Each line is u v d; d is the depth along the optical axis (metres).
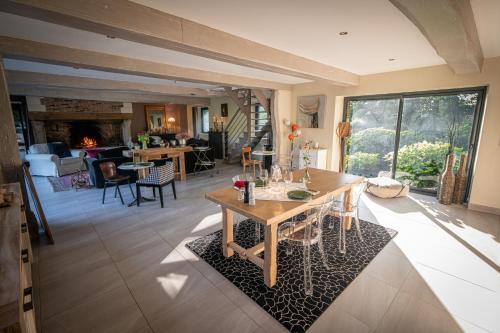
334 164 6.32
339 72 4.72
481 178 4.14
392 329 1.89
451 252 2.93
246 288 2.34
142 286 2.39
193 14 2.28
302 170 3.91
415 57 3.86
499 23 2.54
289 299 2.20
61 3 1.71
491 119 3.98
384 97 5.47
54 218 4.02
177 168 6.91
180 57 3.87
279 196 2.62
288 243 3.05
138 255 2.92
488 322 1.94
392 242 3.17
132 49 3.41
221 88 7.91
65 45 3.20
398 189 4.82
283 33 2.78
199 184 6.12
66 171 7.02
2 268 1.13
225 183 6.20
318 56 3.79
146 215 4.14
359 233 3.21
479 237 3.28
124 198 5.06
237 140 10.02
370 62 4.21
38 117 8.34
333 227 3.57
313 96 6.38
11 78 4.61
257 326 1.93
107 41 3.05
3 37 2.80
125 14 2.00
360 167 6.16
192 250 3.00
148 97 9.22
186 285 2.40
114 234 3.46
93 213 4.23
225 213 2.75
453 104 4.64
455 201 4.52
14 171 3.04
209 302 2.18
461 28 2.06
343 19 2.38
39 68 4.53
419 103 5.04
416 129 5.14
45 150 7.42
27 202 3.20
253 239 3.28
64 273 2.59
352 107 6.06
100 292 2.31
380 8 2.14
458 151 4.69
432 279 2.45
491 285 2.37
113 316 2.03
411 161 5.30
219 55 2.80
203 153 7.52
